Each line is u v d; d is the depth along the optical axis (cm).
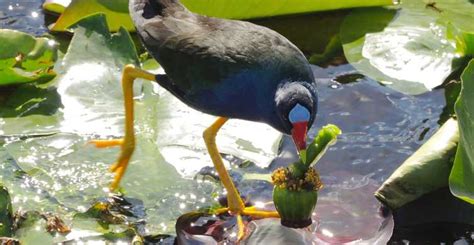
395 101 665
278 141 597
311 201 522
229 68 533
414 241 530
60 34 729
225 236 521
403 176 542
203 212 539
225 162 590
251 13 733
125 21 717
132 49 668
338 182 571
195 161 579
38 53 649
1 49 643
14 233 507
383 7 766
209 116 618
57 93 641
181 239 514
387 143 616
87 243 504
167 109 623
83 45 670
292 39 740
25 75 635
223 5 719
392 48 705
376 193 545
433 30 726
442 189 562
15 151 582
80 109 625
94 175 564
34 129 604
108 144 582
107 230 514
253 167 587
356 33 728
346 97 669
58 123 611
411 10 762
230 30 548
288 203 521
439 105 659
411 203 555
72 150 586
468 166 504
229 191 541
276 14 746
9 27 743
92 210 527
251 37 538
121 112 624
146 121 616
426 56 696
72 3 707
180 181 560
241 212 541
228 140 597
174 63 552
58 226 511
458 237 532
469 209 549
